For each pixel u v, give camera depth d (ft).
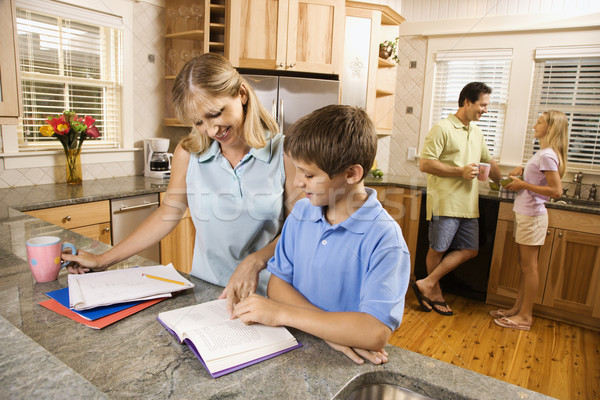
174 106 2.39
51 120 5.51
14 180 5.80
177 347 2.06
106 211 3.19
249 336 2.08
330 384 1.80
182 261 3.19
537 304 6.77
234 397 1.68
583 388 4.83
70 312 2.39
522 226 4.54
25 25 4.64
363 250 2.04
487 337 5.37
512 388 1.84
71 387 1.45
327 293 2.24
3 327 1.90
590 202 6.11
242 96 2.28
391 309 1.94
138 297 2.53
